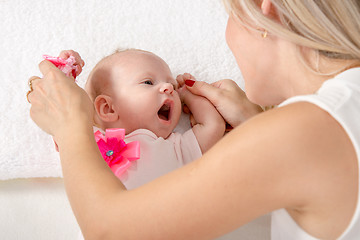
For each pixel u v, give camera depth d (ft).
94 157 2.39
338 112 1.84
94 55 5.06
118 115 4.38
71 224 4.59
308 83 2.36
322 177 1.78
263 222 4.38
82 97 2.83
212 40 5.17
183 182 1.94
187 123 4.81
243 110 4.42
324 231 2.00
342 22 2.11
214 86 4.67
